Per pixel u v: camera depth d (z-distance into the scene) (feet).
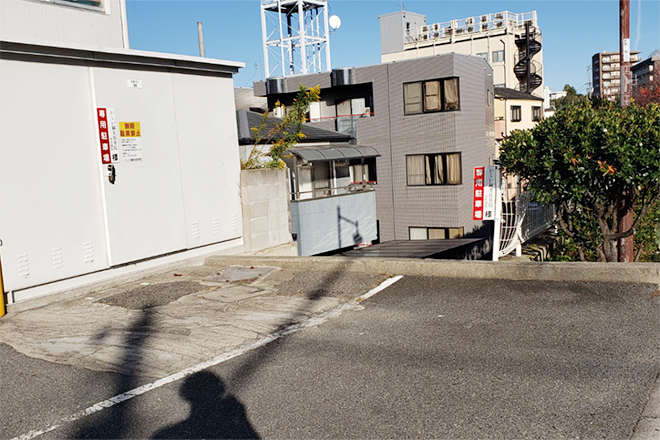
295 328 18.93
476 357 15.51
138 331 19.17
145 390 14.53
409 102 70.74
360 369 15.20
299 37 97.81
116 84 25.85
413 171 71.56
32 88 22.66
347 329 18.56
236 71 32.32
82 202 24.56
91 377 15.49
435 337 17.29
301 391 14.07
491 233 72.95
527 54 148.46
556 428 11.66
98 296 24.06
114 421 12.96
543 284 22.06
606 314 18.24
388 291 22.84
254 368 15.67
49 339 18.72
